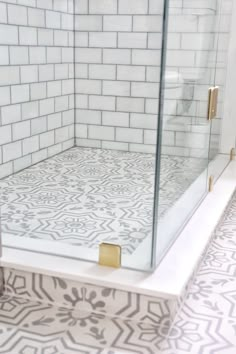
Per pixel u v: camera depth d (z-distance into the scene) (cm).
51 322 141
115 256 148
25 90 273
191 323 142
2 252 158
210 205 216
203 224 192
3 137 256
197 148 210
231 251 190
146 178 257
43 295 152
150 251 151
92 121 325
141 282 141
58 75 307
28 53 274
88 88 324
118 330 138
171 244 170
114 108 315
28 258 155
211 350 129
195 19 180
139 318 143
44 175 263
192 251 165
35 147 287
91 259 154
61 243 167
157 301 139
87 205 213
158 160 146
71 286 148
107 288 144
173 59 154
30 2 270
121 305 144
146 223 188
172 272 148
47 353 127
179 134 175
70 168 278
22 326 139
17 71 265
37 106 286
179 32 158
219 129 283
